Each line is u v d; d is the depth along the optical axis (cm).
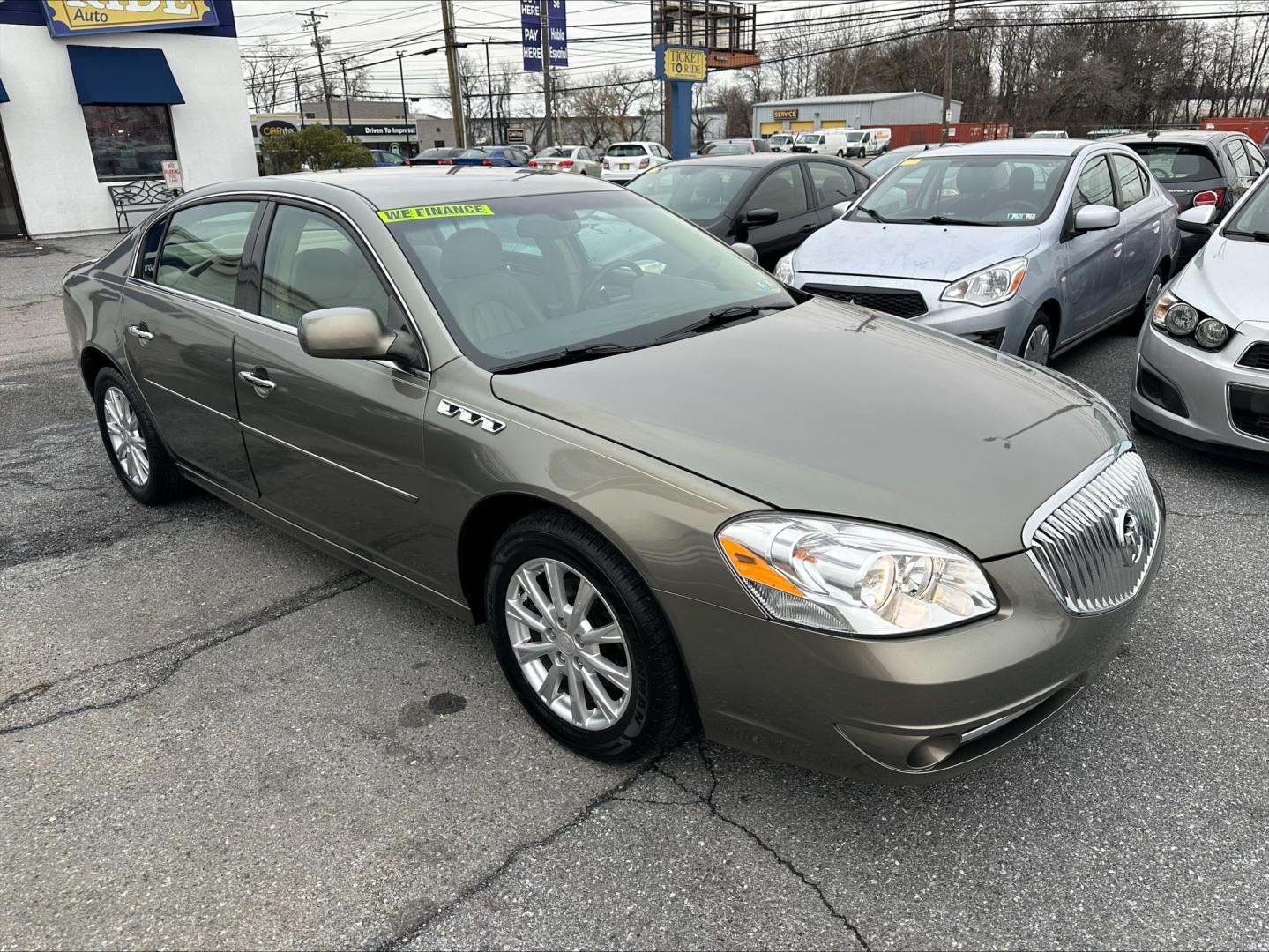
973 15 5384
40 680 303
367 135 6994
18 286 1184
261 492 347
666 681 225
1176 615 319
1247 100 7338
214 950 198
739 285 343
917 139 5634
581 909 207
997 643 199
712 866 218
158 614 343
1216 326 418
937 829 228
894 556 197
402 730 272
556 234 324
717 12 3088
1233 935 195
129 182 1788
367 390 280
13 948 199
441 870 219
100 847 228
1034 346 541
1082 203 590
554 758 258
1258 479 437
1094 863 215
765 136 6159
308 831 232
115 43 1722
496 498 249
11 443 543
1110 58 7056
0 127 1641
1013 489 216
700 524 210
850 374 265
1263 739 255
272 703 286
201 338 346
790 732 210
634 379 255
